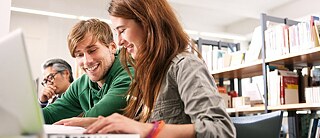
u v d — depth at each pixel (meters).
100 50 1.17
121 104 1.04
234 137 0.62
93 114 1.02
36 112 0.34
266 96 2.44
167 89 0.80
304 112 2.55
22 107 0.34
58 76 1.72
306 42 2.17
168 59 0.83
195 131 0.58
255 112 2.91
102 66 1.18
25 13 4.70
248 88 3.12
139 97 0.96
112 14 0.89
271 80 2.42
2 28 1.31
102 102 1.04
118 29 0.90
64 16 4.41
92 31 1.17
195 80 0.70
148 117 0.85
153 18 0.84
